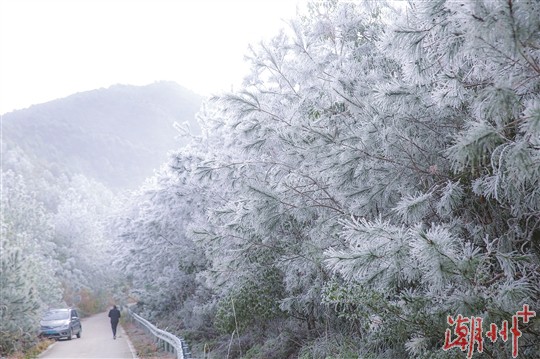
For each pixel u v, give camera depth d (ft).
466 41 14.90
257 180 30.53
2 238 72.90
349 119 27.25
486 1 13.62
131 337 82.02
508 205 20.53
